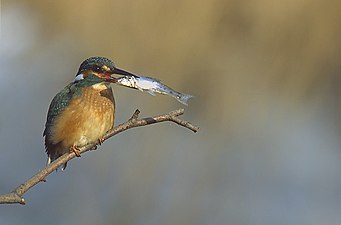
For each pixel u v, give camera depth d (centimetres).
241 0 1410
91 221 1155
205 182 1212
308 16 1416
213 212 1169
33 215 1172
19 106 1432
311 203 1217
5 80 1477
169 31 1391
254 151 1313
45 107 1447
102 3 1423
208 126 1337
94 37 1430
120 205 1173
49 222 1163
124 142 1220
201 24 1399
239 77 1398
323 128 1405
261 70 1412
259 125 1360
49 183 1205
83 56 1452
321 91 1428
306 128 1394
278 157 1311
